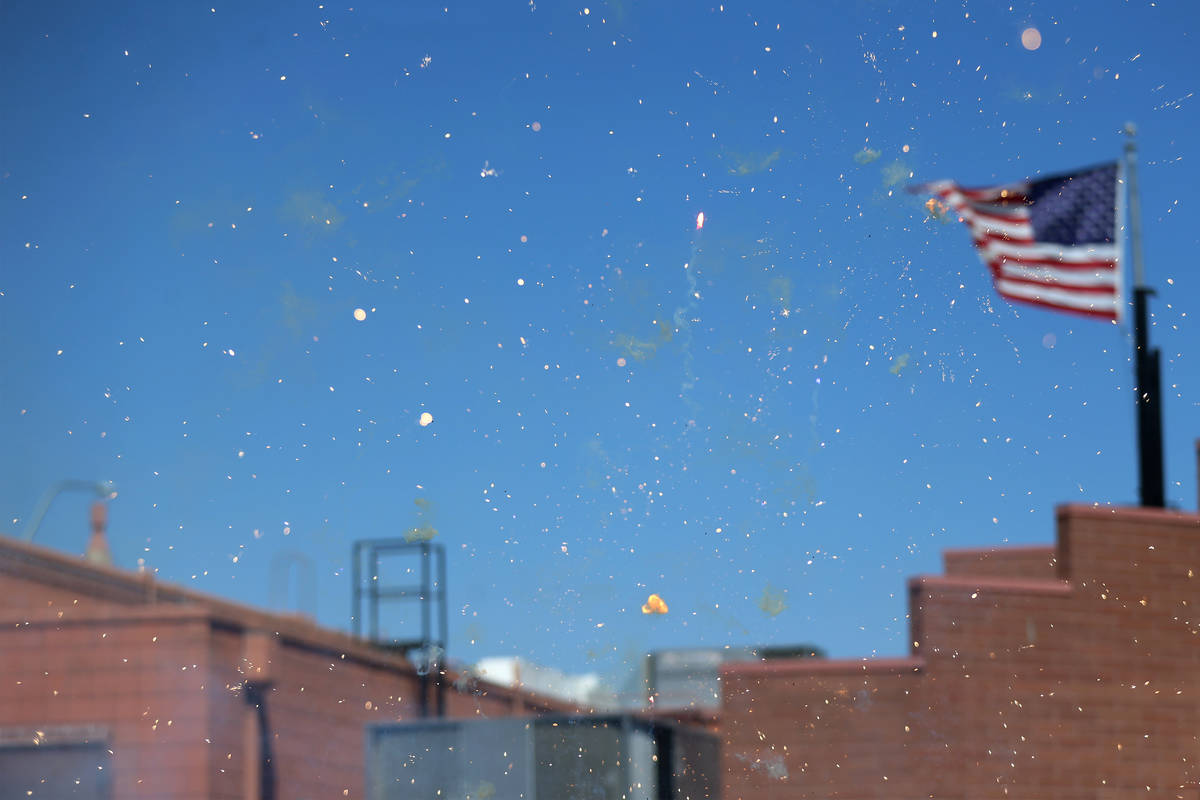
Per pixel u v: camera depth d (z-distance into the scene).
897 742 10.77
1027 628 10.84
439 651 14.04
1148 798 10.72
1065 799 10.67
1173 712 10.82
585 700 15.97
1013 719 10.76
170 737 11.75
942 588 10.85
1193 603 10.94
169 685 11.80
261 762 12.21
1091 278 10.80
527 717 11.22
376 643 13.86
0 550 11.92
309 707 12.77
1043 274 10.90
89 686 11.91
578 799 11.09
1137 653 10.86
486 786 11.22
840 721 10.88
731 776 10.96
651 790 11.30
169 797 11.68
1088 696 10.80
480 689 14.47
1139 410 11.29
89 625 11.98
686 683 15.84
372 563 13.77
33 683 11.96
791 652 15.68
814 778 10.85
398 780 11.30
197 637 11.84
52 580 12.05
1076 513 10.93
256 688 12.24
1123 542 10.95
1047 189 10.98
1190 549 10.98
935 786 10.66
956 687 10.77
